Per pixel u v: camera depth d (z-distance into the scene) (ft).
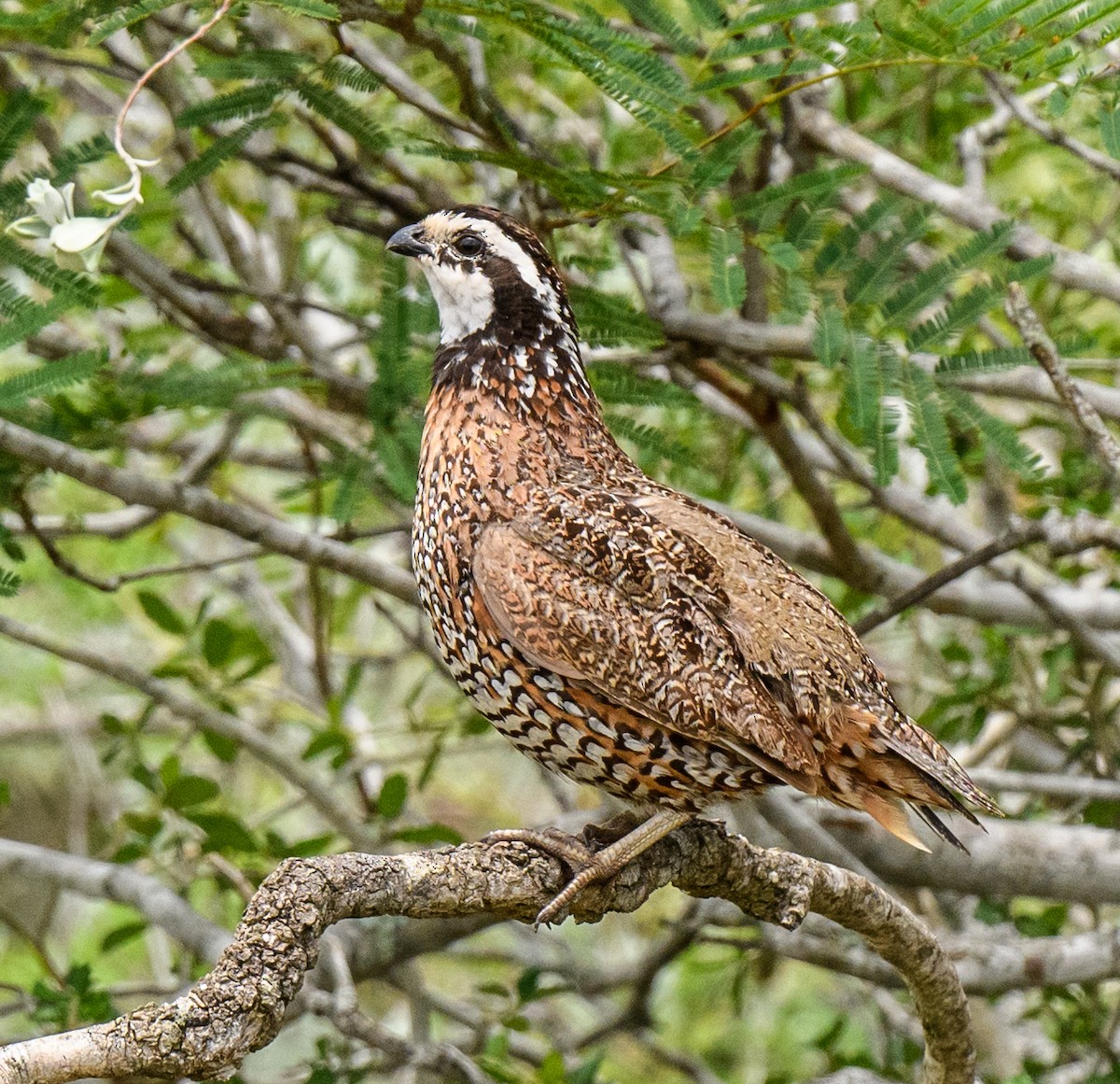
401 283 35.78
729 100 42.65
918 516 41.32
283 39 42.37
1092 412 30.86
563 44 29.19
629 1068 53.06
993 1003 40.37
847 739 27.04
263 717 52.54
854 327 32.35
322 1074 36.24
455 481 28.27
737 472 46.03
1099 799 40.14
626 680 26.32
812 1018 52.34
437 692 58.29
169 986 42.63
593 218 32.60
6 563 52.75
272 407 39.37
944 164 49.08
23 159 43.19
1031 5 28.22
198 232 49.29
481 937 56.65
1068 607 41.57
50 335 42.93
